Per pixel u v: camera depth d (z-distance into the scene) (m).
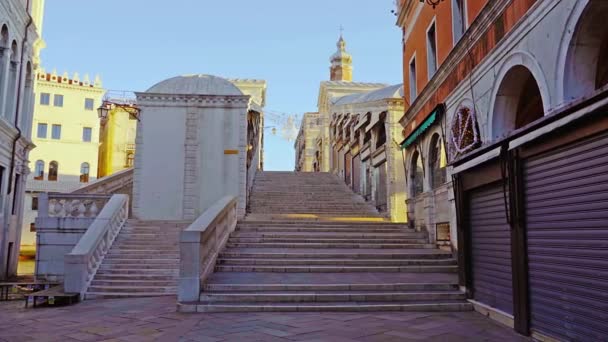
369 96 23.05
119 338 6.36
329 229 14.68
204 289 8.80
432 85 12.11
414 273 10.68
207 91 17.64
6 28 16.47
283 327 6.89
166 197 16.73
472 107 9.39
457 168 8.78
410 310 8.17
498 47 7.98
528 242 6.41
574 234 5.42
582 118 5.09
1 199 17.19
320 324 7.09
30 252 34.88
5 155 17.27
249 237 13.17
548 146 5.89
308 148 47.03
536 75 6.66
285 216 17.59
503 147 6.91
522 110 9.67
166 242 13.09
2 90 16.52
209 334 6.48
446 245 12.28
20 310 8.86
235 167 17.06
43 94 42.41
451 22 10.84
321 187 24.14
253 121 19.84
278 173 27.33
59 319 7.82
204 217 10.74
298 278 9.77
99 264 11.47
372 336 6.35
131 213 17.88
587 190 5.21
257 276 10.00
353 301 8.49
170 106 17.31
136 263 11.75
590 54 5.82
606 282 4.87
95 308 8.85
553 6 6.19
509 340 6.15
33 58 20.33
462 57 9.85
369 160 21.97
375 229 14.73
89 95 44.06
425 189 13.45
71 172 42.34
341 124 27.42
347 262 11.12
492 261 7.68
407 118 15.33
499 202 7.46
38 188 40.66
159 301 9.52
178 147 17.08
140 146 16.98
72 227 13.34
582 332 5.23
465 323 7.16
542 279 6.05
